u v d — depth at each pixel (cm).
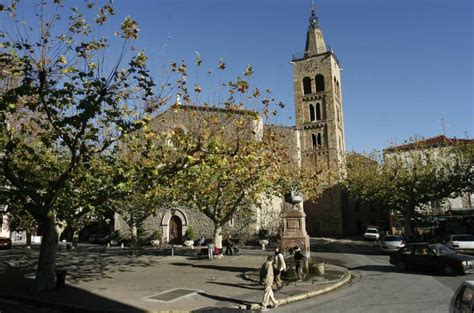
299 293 1436
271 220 4472
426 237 3759
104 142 1419
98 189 1557
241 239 4147
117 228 4897
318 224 5762
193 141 1547
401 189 3516
